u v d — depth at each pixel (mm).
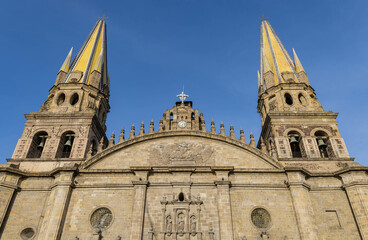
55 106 41750
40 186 33438
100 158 35219
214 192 32562
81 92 43312
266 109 44438
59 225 29859
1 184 32062
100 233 30203
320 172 34312
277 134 38344
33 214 31703
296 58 50094
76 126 39188
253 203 31984
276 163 34375
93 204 32031
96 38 53469
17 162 35594
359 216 30359
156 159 35281
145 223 30750
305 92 43469
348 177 32781
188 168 33625
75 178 33656
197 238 29797
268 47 51969
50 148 37250
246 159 35188
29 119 40000
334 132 38656
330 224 30938
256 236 29969
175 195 32281
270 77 46125
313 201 32406
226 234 29469
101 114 46031
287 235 29953
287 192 32688
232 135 37188
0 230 30359
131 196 32500
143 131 37625
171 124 40062
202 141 36562
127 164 34938
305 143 37656
